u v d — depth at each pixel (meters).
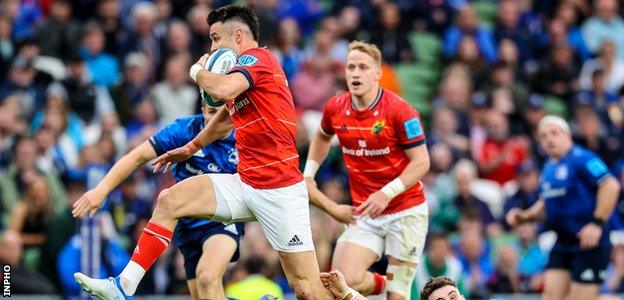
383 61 53.34
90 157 38.91
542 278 39.72
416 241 26.22
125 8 51.50
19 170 39.22
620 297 34.97
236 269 35.34
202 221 25.08
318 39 48.56
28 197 37.97
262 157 22.30
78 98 45.12
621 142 50.91
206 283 24.19
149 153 24.50
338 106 26.08
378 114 25.52
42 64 46.47
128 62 46.75
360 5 54.28
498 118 47.66
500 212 44.47
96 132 44.03
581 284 33.25
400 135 25.50
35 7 50.69
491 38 55.91
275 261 36.75
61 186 39.72
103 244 33.97
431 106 51.66
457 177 42.75
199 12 49.66
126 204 38.91
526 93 51.03
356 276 25.75
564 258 33.72
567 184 33.03
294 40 49.09
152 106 44.78
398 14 54.00
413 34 55.12
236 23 22.50
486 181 46.31
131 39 48.66
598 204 32.59
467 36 54.00
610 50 55.44
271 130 22.20
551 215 33.50
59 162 41.44
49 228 36.66
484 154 47.03
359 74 25.36
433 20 55.62
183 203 22.27
